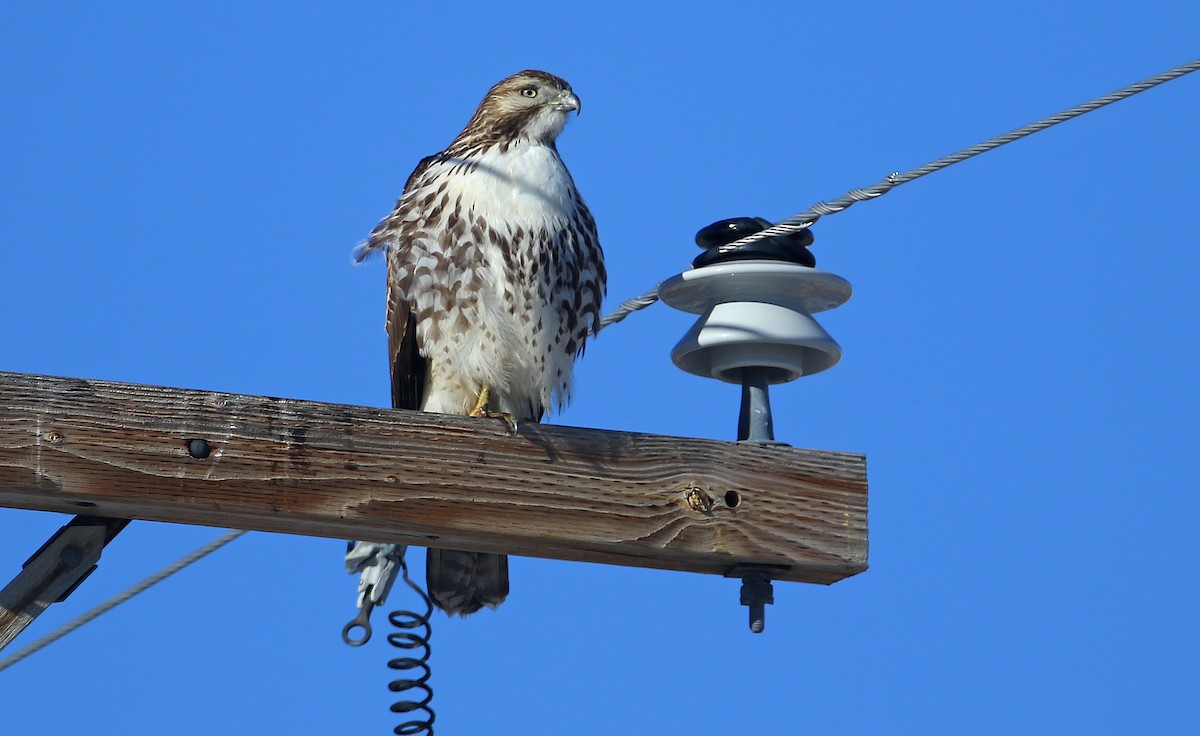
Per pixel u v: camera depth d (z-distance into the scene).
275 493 7.79
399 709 9.55
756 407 9.57
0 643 7.71
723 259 9.89
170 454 7.67
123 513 7.79
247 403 7.84
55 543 7.83
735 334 9.46
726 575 8.71
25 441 7.48
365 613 9.04
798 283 9.67
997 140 9.55
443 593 10.34
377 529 8.02
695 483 8.41
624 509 8.27
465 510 8.03
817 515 8.54
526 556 8.48
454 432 8.11
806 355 9.88
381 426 8.01
